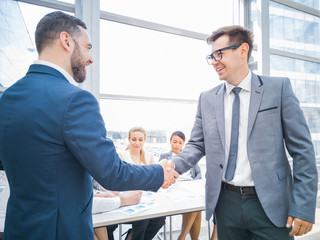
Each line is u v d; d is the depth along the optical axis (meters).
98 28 2.12
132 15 2.37
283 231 0.78
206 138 0.93
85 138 0.54
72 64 0.67
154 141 2.65
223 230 0.90
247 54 0.88
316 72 2.42
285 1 2.25
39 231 0.54
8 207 0.62
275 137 0.79
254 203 0.81
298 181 0.75
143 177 0.69
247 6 3.01
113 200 1.38
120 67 2.37
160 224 1.91
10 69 1.89
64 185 0.56
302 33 2.36
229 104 0.91
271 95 0.81
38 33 0.65
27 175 0.55
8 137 0.55
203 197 1.61
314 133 2.23
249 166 0.83
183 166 1.01
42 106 0.54
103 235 1.66
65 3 2.07
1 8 1.85
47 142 0.53
